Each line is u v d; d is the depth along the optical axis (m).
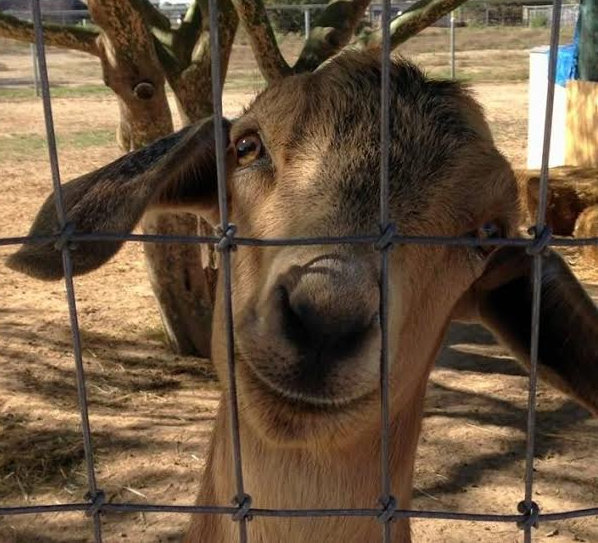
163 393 1.06
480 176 0.46
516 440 0.95
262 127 0.47
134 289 1.46
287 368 0.37
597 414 0.52
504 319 0.55
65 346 1.19
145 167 0.46
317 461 0.46
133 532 0.79
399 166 0.44
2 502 0.82
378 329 0.37
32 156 2.62
